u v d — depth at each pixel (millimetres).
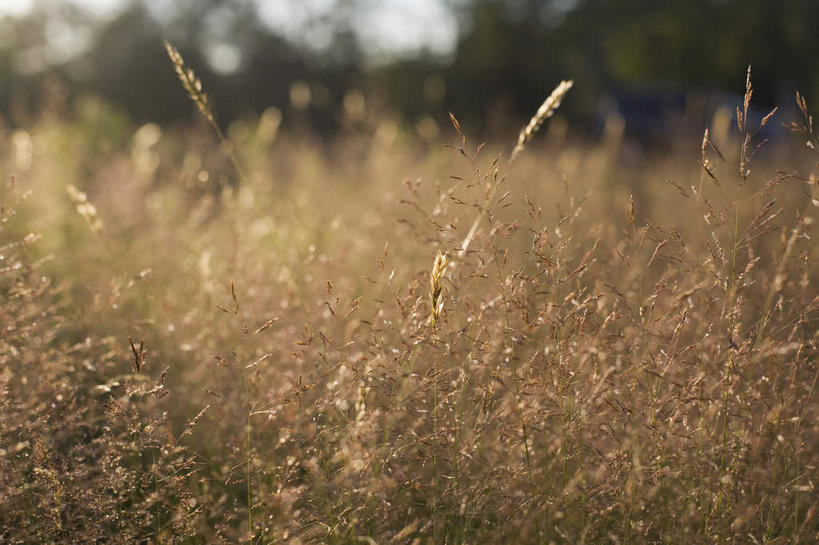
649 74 11672
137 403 1051
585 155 2656
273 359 1103
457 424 974
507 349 987
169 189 1985
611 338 989
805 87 10078
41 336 1098
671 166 2590
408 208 1433
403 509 987
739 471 973
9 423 1006
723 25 11102
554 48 14781
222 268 1282
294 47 19984
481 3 15148
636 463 941
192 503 987
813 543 963
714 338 987
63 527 975
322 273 1221
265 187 1892
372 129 2822
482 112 12867
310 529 972
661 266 1137
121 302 1223
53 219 1686
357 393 982
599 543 962
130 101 17500
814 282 1056
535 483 966
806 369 987
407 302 1007
